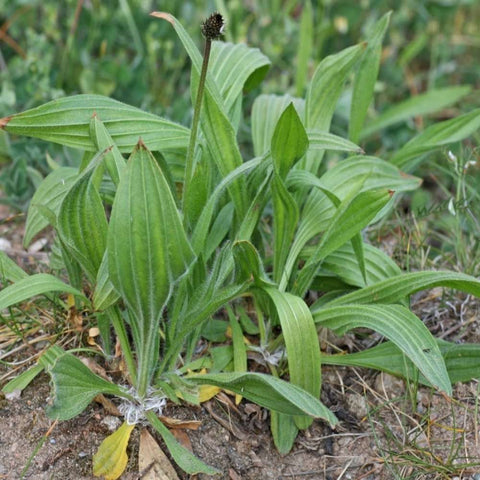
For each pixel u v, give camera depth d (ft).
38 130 1.83
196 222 1.93
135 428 1.87
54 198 1.99
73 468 1.82
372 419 1.97
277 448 1.91
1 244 2.24
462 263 2.23
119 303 2.03
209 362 1.95
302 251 2.06
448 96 2.63
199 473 1.84
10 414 1.88
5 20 2.69
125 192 1.60
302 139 1.79
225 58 2.07
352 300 1.93
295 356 1.82
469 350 1.94
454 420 1.88
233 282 1.90
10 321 2.00
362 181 1.86
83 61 2.57
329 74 2.07
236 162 1.91
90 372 1.79
